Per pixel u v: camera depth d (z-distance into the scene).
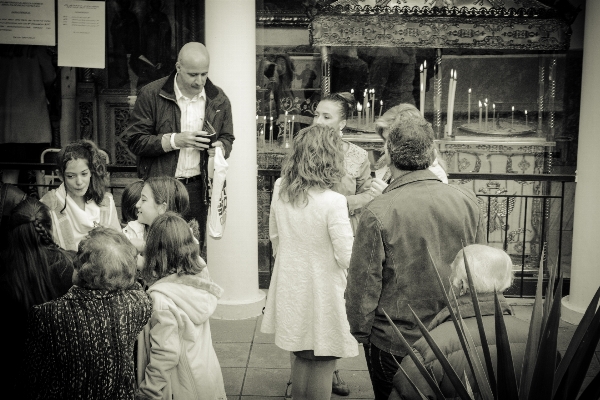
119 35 7.00
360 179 4.06
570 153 7.04
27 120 6.93
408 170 2.68
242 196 5.12
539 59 7.01
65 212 3.37
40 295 2.53
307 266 3.13
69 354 2.24
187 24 7.02
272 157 7.01
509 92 7.07
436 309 2.60
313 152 3.08
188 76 4.01
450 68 7.09
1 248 2.52
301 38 6.95
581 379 1.82
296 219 3.12
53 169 5.76
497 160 7.00
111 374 2.29
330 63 7.01
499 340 1.81
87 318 2.28
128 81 7.06
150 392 2.70
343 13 6.68
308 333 3.14
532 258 6.92
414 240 2.57
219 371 2.96
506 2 6.68
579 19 6.90
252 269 5.28
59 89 6.99
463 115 7.14
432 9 6.67
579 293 5.09
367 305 2.59
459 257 2.22
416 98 7.10
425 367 2.01
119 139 7.10
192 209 4.23
